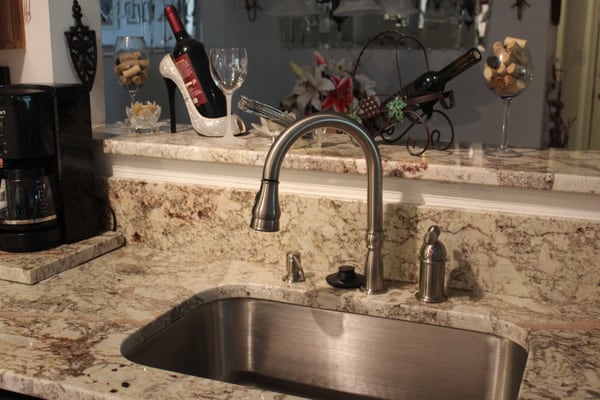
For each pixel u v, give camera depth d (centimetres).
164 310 115
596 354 99
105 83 197
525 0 303
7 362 97
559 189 110
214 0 287
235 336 129
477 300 118
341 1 297
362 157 124
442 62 318
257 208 97
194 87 148
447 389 117
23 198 133
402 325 118
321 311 123
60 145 135
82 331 107
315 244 131
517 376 109
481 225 118
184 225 143
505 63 121
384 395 121
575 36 362
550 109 346
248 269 134
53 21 151
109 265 137
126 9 206
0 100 127
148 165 145
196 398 87
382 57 326
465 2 309
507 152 130
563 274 115
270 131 140
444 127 326
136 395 88
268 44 342
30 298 120
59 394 91
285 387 128
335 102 247
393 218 124
